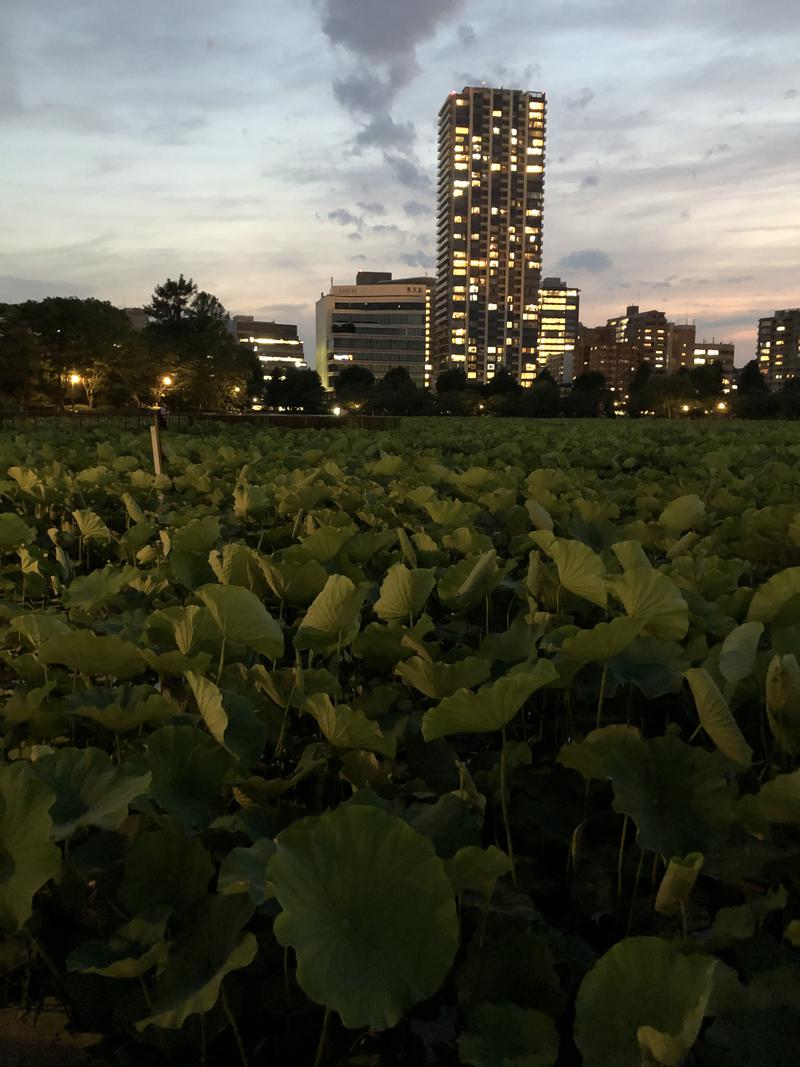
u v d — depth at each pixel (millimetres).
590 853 2172
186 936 1646
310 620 2594
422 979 1299
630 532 4949
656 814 1807
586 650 2201
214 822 1968
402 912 1334
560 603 3131
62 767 1987
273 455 10672
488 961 1621
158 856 1746
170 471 8906
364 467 9156
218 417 33031
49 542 5836
